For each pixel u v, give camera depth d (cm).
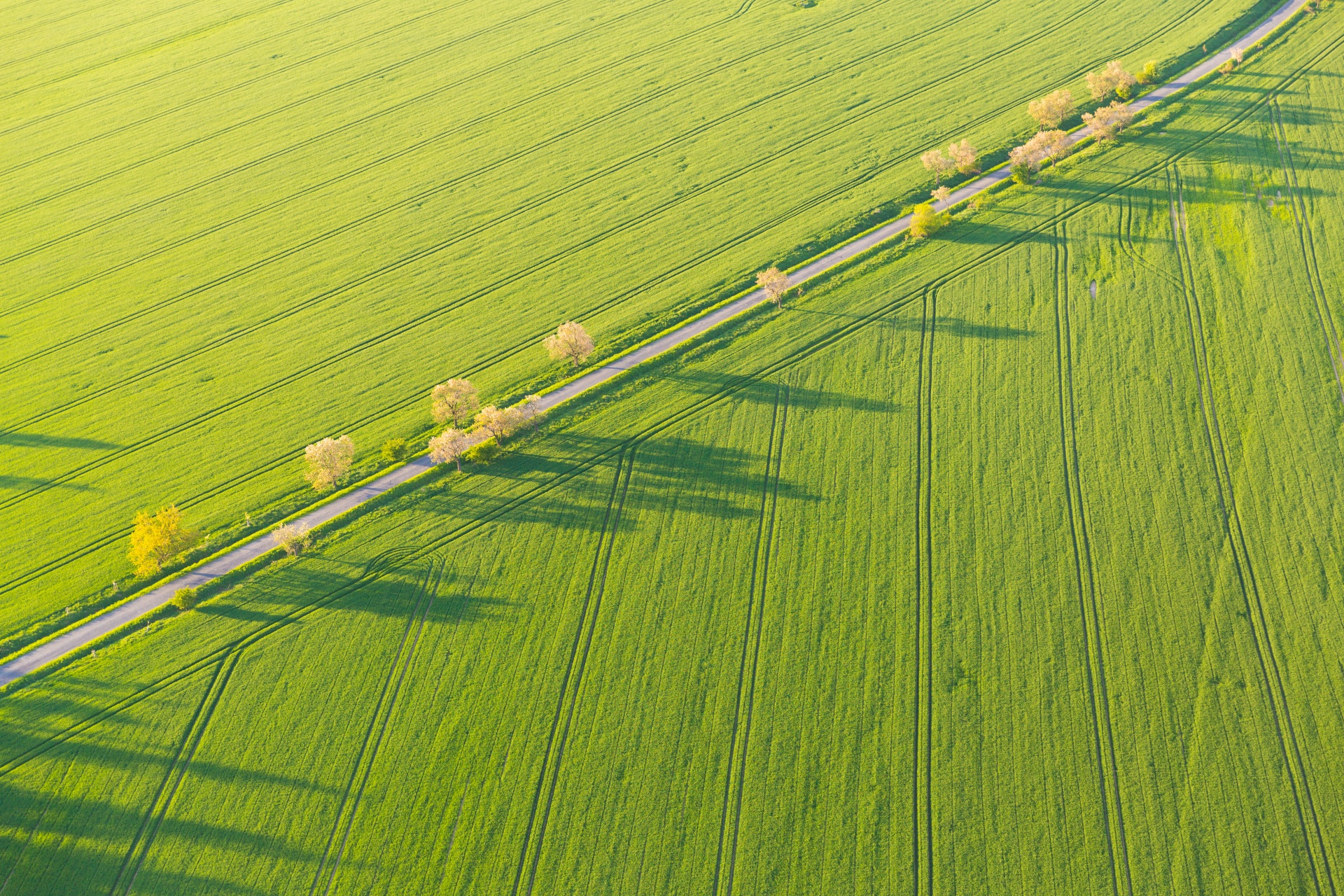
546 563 6000
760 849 4625
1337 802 4588
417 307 8256
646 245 8625
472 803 4891
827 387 6956
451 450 6488
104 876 4734
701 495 6306
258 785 5038
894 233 8362
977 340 7181
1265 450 6162
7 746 5278
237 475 6906
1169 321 7144
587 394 7138
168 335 8256
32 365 8094
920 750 4919
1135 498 5975
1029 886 4425
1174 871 4431
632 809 4809
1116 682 5103
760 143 9806
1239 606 5369
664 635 5538
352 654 5606
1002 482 6153
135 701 5459
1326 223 7875
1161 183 8519
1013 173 8694
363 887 4625
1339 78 9575
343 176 10062
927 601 5566
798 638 5447
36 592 6197
